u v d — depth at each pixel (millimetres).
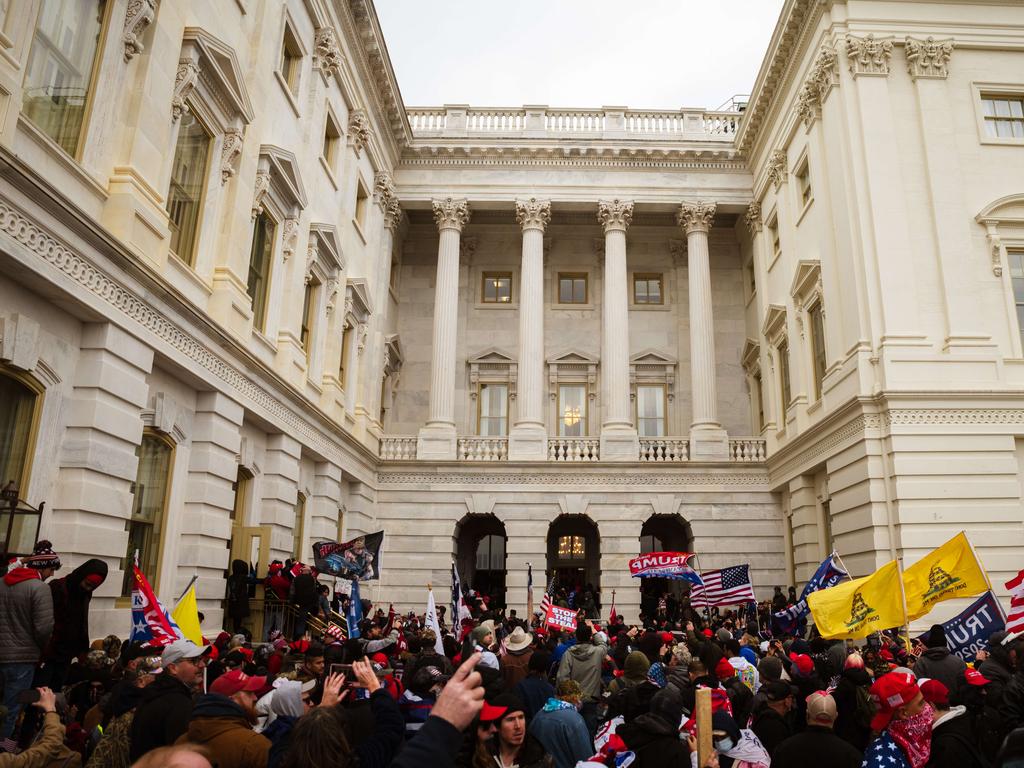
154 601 8461
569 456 30859
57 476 11453
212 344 15625
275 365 19828
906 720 5742
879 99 22984
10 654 7832
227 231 16812
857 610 10602
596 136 34125
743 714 8172
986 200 22453
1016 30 23531
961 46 23484
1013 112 23547
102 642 10047
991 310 21672
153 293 13289
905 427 20578
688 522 30000
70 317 11766
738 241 36406
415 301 36406
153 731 5309
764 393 31516
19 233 10031
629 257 36906
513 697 5395
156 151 13773
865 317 21812
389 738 4883
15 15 10219
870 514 20734
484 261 36969
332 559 15219
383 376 33000
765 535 29812
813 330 26266
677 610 28609
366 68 27438
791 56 27078
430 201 33219
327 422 23297
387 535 30141
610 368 31672
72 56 11906
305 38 22047
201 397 15906
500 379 35594
